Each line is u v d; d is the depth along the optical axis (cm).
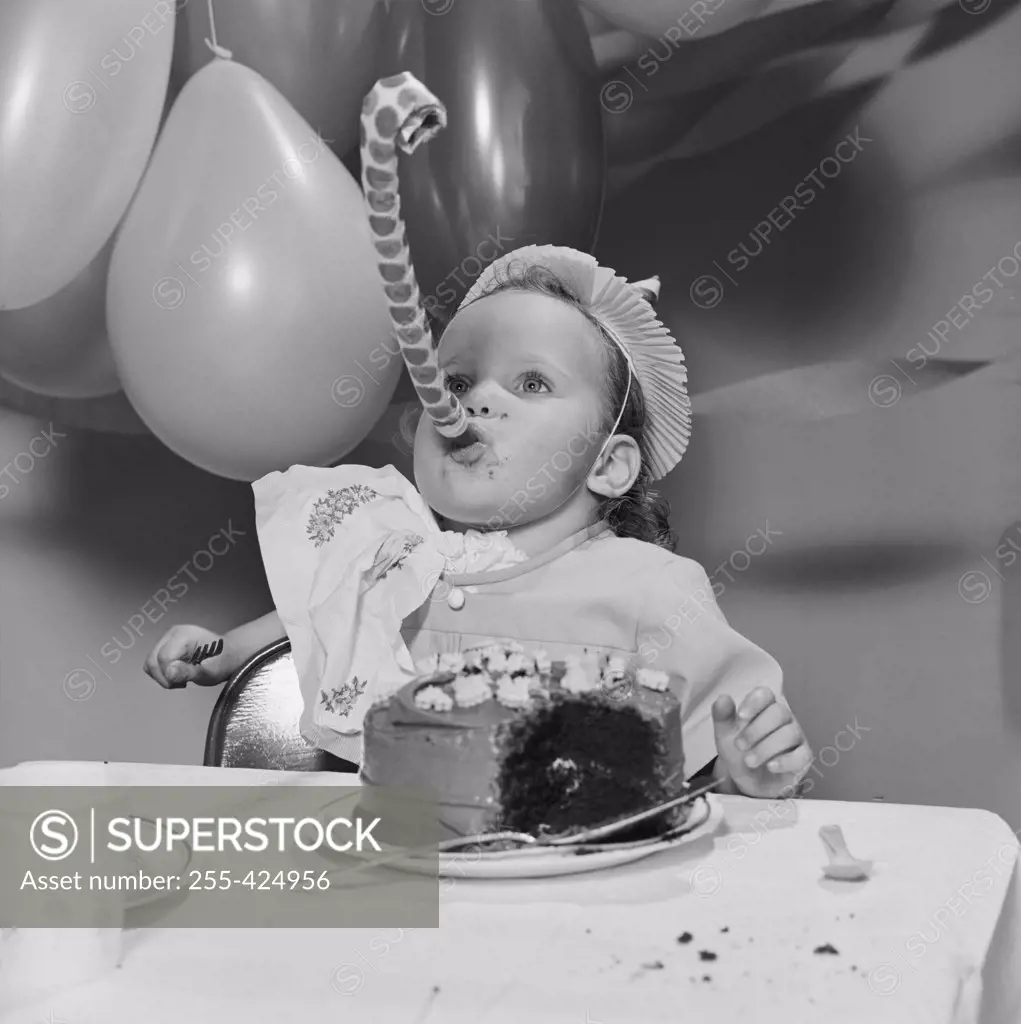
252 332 151
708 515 192
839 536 186
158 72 157
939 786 181
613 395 115
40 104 141
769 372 190
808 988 49
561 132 168
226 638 132
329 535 112
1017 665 178
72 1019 47
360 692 103
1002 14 180
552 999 48
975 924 58
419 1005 48
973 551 180
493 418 109
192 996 49
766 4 178
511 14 167
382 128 72
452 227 168
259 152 156
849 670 185
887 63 185
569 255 119
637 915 58
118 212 157
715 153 192
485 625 110
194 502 203
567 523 114
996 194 181
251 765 119
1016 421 179
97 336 178
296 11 170
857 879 64
